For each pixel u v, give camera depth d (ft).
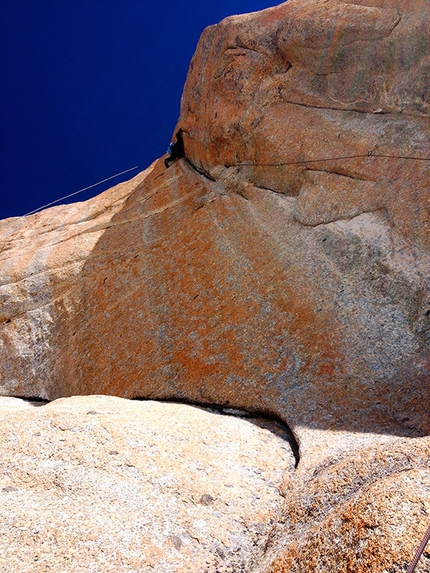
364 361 22.58
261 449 19.79
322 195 29.71
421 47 28.12
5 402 33.35
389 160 27.86
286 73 34.94
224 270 30.99
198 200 37.91
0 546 14.21
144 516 15.72
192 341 28.12
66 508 15.61
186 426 20.15
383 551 11.19
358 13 31.01
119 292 35.17
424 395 20.31
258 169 34.88
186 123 42.78
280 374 23.71
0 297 40.22
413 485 12.59
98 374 31.19
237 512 16.57
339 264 26.66
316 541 12.83
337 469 16.11
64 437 18.31
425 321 22.56
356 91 30.89
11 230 50.72
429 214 24.88
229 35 38.06
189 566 14.58
